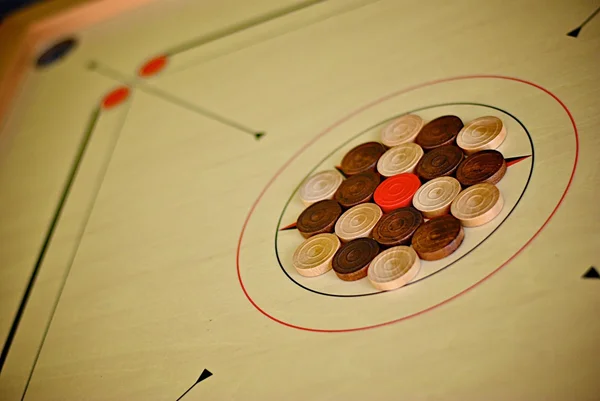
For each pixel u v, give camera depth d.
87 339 0.86
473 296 0.74
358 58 0.96
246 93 1.01
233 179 0.93
